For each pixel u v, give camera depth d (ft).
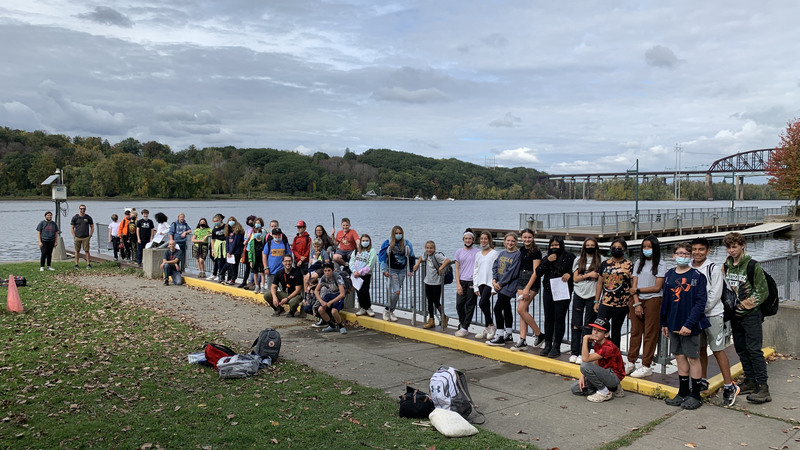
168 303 44.19
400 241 36.58
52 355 27.32
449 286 66.28
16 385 22.63
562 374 26.48
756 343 22.34
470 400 20.58
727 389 21.88
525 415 21.02
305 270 40.91
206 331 34.42
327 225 237.66
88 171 479.00
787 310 29.27
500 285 29.68
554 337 28.07
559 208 509.35
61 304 41.52
